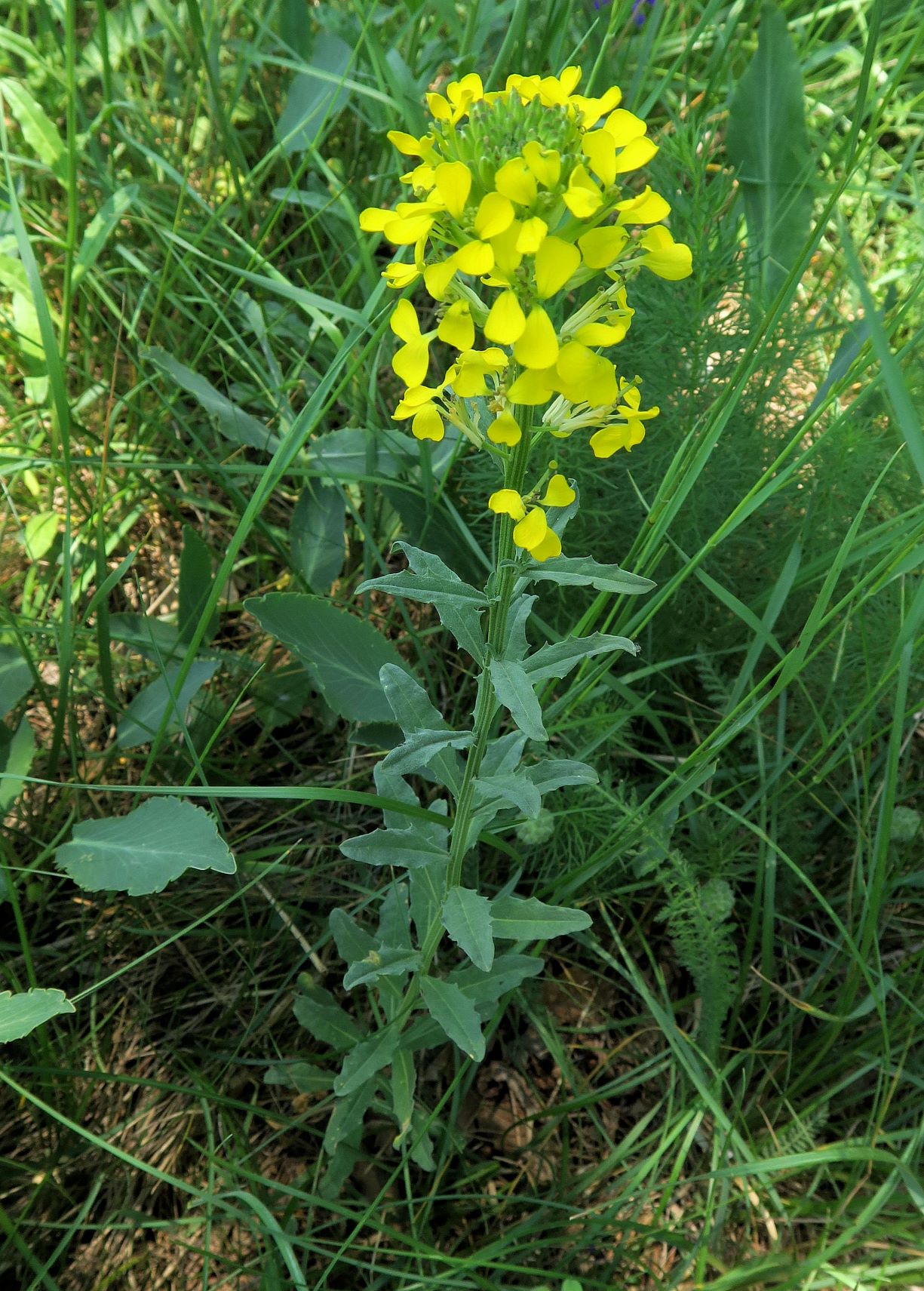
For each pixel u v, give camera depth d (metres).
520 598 0.24
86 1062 0.33
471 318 0.18
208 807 0.38
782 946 0.36
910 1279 0.29
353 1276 0.30
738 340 0.37
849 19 0.57
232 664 0.38
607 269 0.18
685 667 0.39
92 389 0.43
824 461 0.36
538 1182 0.32
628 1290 0.30
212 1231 0.31
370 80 0.47
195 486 0.44
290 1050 0.34
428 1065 0.34
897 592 0.36
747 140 0.44
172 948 0.35
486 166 0.17
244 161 0.47
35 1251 0.30
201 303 0.45
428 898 0.29
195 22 0.43
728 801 0.37
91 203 0.47
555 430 0.19
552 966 0.36
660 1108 0.34
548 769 0.25
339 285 0.47
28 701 0.38
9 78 0.43
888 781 0.29
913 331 0.41
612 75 0.43
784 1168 0.30
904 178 0.51
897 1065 0.33
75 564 0.40
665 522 0.28
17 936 0.34
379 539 0.43
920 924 0.37
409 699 0.26
